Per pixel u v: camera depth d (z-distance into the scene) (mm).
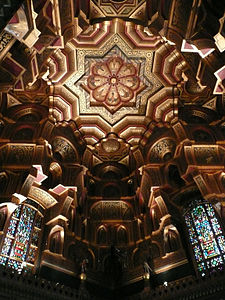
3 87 12500
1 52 11547
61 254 17062
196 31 13039
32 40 11797
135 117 22922
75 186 18969
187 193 18703
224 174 17094
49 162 18203
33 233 17047
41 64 14852
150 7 15922
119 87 22391
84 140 22781
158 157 20422
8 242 15625
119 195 22609
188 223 17797
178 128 19609
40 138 18047
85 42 20016
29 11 11414
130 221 21359
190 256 16438
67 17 14961
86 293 16188
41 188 18078
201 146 18328
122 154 23953
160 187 18922
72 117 22125
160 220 18047
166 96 21578
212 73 13453
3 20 10969
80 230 19422
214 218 16844
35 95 20750
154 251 17906
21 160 17109
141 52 20719
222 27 11711
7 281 13297
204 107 20953
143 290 16219
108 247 20125
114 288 18328
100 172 23781
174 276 16141
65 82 21266
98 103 22750
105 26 19297
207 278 14391
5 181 16406
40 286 14414
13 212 16500
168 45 19984
